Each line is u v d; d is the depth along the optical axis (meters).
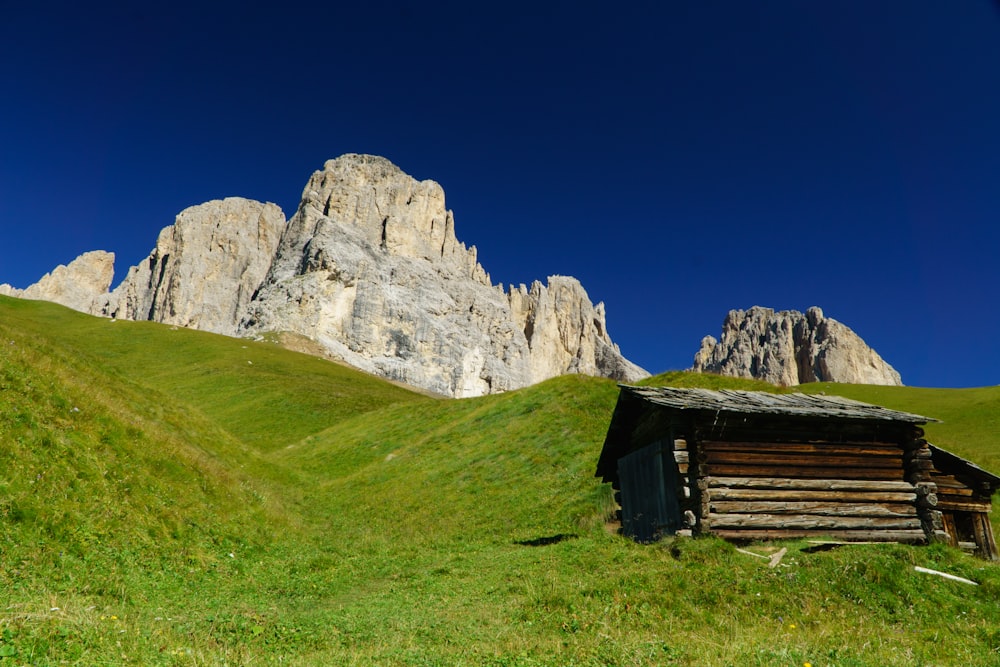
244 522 21.64
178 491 20.23
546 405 41.06
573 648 10.52
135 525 16.19
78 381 23.34
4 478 14.04
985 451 37.38
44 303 107.44
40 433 16.81
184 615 12.20
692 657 9.71
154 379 76.12
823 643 10.57
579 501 26.19
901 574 13.58
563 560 18.11
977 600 12.97
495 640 11.47
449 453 38.28
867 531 17.72
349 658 10.10
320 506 31.94
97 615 10.38
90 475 16.83
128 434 21.44
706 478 17.12
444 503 29.83
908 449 19.27
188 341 97.06
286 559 19.70
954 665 9.70
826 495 17.92
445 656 10.27
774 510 17.28
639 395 19.03
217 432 36.38
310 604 15.27
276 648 10.77
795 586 13.23
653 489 19.36
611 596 13.69
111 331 96.50
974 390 60.84
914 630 11.59
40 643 8.02
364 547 23.41
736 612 12.31
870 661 9.55
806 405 20.03
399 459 40.19
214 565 16.73
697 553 15.38
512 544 22.67
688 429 18.14
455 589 16.59
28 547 12.52
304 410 64.69
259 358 93.44
